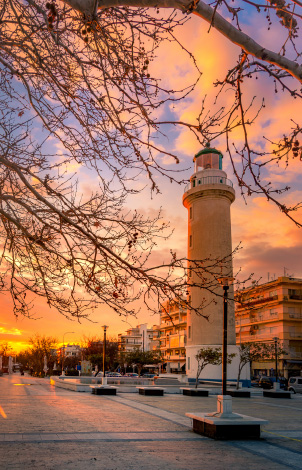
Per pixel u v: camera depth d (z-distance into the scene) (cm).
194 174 4469
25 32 449
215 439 1166
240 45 362
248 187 385
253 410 2052
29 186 482
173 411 1798
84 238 537
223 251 4209
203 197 4331
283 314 5719
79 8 377
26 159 569
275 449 1055
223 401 1246
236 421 1185
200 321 4006
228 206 4388
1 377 6012
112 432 1209
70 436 1120
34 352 7544
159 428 1320
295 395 3653
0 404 1886
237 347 3959
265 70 374
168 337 7519
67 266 544
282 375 5572
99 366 7900
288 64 359
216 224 4253
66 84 505
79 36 450
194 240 4362
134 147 459
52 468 777
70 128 533
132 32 416
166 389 3005
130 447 1010
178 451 987
